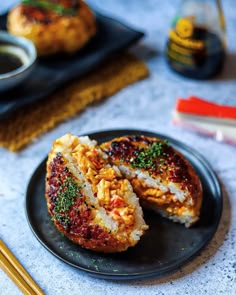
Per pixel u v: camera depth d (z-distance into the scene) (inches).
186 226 18.3
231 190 20.3
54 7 25.6
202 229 18.2
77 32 25.1
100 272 16.7
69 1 26.0
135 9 30.5
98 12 28.1
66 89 24.5
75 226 17.0
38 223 18.3
